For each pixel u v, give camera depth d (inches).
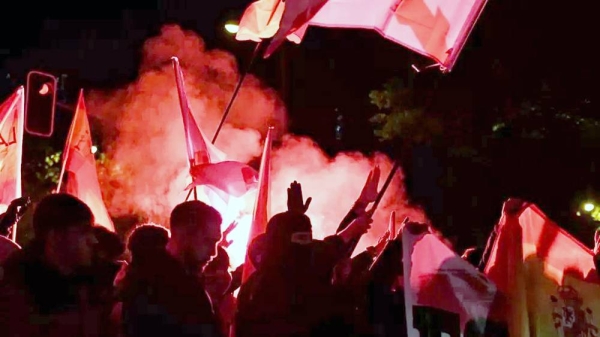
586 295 222.8
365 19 219.0
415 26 217.8
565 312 222.7
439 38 216.5
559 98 547.2
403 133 564.1
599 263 215.2
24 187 604.4
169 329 165.6
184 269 171.5
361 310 187.9
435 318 192.2
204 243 178.7
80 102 271.1
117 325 171.0
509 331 210.8
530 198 578.2
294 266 177.2
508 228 217.5
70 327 161.5
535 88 552.7
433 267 195.0
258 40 280.4
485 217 610.2
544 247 225.3
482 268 235.1
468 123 564.1
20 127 277.3
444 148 595.8
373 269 191.5
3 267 163.0
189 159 259.9
